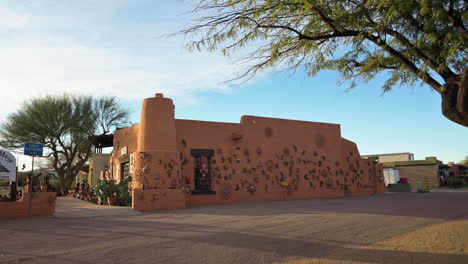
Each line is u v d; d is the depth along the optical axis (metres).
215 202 19.80
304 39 7.46
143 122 17.98
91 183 29.34
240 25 7.04
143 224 10.86
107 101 31.28
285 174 22.91
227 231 9.47
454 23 6.69
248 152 21.67
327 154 25.48
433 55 7.11
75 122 29.22
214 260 6.40
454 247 7.42
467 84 5.36
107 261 6.29
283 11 7.16
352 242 8.03
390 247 7.50
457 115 5.77
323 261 6.34
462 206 16.56
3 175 12.65
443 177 46.94
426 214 13.33
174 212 14.59
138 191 15.31
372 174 28.98
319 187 24.44
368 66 8.19
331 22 7.27
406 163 46.28
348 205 17.58
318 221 11.39
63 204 18.36
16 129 27.91
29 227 10.27
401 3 6.64
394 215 13.00
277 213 13.84
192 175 19.53
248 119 22.11
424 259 6.44
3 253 6.91
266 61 7.42
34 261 6.28
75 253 6.91
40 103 28.66
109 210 14.70
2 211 12.19
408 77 8.88
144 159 17.03
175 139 18.28
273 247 7.48
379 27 7.10
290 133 23.83
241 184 21.02
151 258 6.52
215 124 20.86
